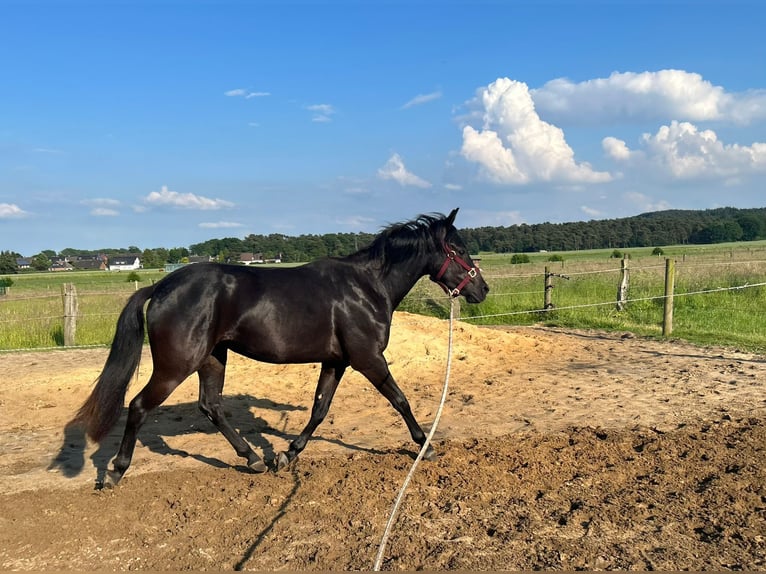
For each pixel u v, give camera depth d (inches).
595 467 213.2
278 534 167.8
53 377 366.9
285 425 278.5
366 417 289.4
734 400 300.7
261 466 213.8
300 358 209.6
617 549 154.8
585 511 176.6
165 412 303.4
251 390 340.8
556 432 257.6
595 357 419.5
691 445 231.9
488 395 324.5
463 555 153.3
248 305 199.3
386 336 220.7
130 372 196.7
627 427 261.9
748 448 226.4
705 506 178.1
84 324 585.6
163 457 235.3
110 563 154.3
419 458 181.5
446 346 429.7
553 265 1205.7
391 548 158.1
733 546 154.9
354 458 227.3
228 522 176.2
